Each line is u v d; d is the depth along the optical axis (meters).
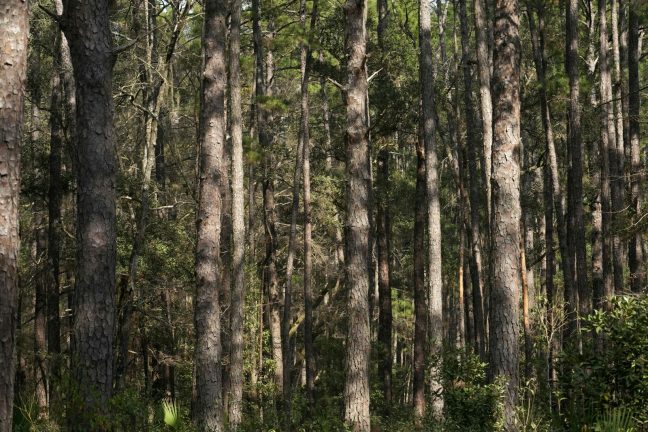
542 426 12.14
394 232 38.06
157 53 22.94
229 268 24.64
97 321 9.72
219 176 13.76
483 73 19.34
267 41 25.47
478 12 19.59
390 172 32.28
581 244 19.73
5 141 6.35
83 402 9.25
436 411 18.16
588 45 26.48
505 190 12.62
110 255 9.91
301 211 29.14
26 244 28.77
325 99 31.92
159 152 28.61
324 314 32.28
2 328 6.18
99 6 9.96
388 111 24.36
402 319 40.75
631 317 11.03
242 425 13.56
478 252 23.86
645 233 21.30
